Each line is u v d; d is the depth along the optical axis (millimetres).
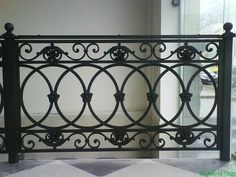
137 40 1810
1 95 1830
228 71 1850
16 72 1811
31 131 1873
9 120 1844
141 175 1718
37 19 3961
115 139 1913
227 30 1816
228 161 1926
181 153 3227
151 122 3893
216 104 1905
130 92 4078
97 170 1788
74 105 4027
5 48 1779
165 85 3465
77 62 1826
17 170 1793
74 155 3971
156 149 1930
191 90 3207
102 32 4008
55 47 1808
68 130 1890
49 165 1870
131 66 1852
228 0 2629
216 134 1928
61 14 3969
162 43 1825
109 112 3963
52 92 1858
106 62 1836
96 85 4004
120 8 4012
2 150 1888
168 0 3453
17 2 3934
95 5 3984
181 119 3379
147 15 4004
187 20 3426
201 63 1931
